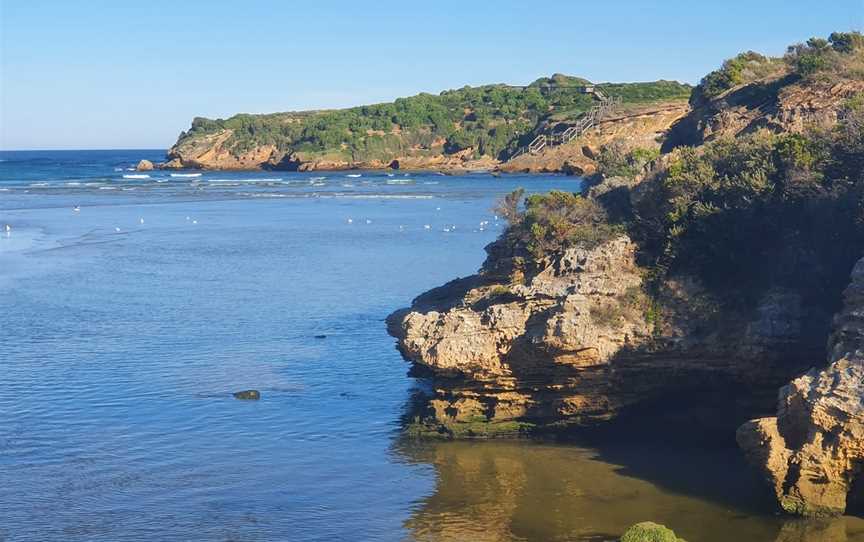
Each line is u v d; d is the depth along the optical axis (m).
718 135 55.16
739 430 24.98
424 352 30.98
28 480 27.89
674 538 21.16
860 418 22.25
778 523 23.73
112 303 56.44
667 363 29.84
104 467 28.98
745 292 30.50
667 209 33.19
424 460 29.28
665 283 31.06
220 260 76.75
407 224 106.75
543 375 30.70
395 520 24.83
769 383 29.45
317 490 27.02
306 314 52.84
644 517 24.50
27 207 129.88
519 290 31.20
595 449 29.86
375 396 36.53
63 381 38.62
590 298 30.36
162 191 168.00
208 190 171.88
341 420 33.53
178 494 26.86
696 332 29.78
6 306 55.34
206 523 24.81
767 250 31.12
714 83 62.84
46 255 79.38
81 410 34.75
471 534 23.78
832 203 29.67
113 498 26.55
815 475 23.31
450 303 35.84
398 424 32.97
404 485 27.25
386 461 29.27
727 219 31.55
